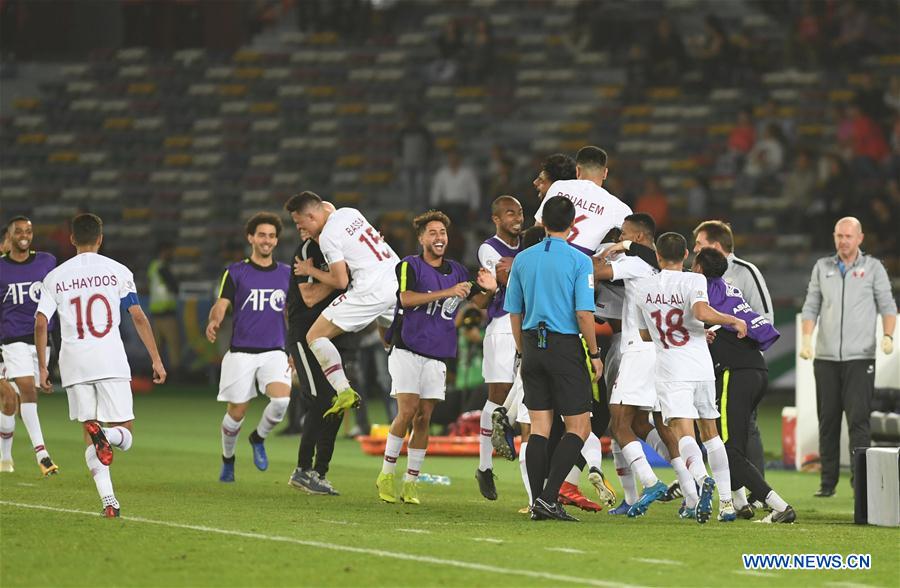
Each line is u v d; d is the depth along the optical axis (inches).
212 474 1828.2
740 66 4552.2
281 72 5083.7
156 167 4894.2
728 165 4195.4
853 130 4052.7
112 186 4872.0
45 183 4931.1
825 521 1371.8
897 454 1298.0
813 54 4557.1
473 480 1834.4
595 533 1227.2
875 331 1701.5
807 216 3969.0
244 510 1391.5
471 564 1041.5
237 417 1712.6
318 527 1251.2
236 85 5083.7
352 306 1569.9
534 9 5132.9
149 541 1151.0
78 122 5088.6
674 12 4931.1
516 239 1539.1
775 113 4335.6
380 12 5285.4
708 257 1380.4
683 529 1266.0
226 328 3823.8
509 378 1519.4
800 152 4015.8
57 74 5305.1
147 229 4650.6
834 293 1705.2
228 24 5334.6
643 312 1332.4
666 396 1325.0
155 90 5132.9
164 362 3846.0
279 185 4704.7
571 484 1432.1
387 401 2504.9
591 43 4879.4
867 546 1159.0
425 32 5177.2
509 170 4028.1
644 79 4648.1
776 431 2687.0
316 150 4788.4
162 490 1598.2
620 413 1390.3
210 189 4766.2
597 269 1378.0
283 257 4478.3
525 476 1448.1
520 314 1338.6
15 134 5093.5
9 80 5295.3
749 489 1353.3
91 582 971.9
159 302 3804.1
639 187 4308.6
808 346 1726.1
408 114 4335.6
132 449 2239.2
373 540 1166.3
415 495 1505.9
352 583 965.8
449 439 2188.7
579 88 4744.1
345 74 5002.5
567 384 1304.1
